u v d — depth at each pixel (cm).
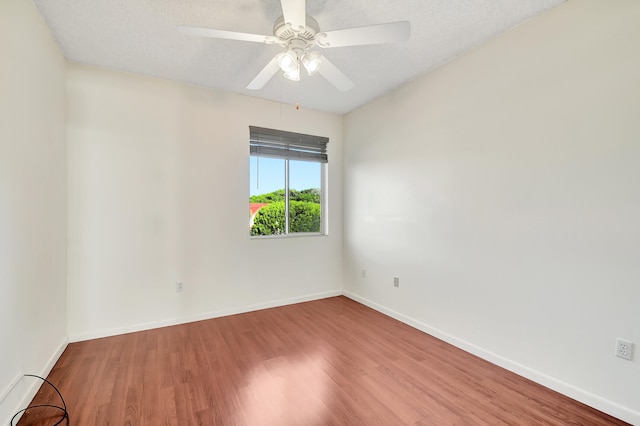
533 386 192
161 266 286
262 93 318
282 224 366
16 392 159
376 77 283
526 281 201
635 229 155
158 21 197
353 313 327
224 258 317
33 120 182
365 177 354
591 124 170
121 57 243
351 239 380
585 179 173
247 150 326
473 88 233
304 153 365
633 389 156
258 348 244
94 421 159
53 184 216
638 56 154
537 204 195
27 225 173
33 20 181
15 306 159
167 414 165
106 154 261
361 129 359
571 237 179
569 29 179
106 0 177
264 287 342
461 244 244
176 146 291
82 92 252
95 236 258
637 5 154
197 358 227
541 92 192
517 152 205
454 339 249
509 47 209
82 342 251
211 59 247
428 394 184
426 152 274
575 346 178
